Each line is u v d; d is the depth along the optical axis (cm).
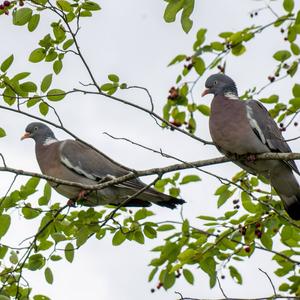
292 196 1213
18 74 991
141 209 1088
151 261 1009
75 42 988
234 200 1099
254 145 1162
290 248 1063
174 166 1040
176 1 743
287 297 941
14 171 976
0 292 979
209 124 1210
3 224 1011
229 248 1016
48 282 1009
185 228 1000
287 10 1180
